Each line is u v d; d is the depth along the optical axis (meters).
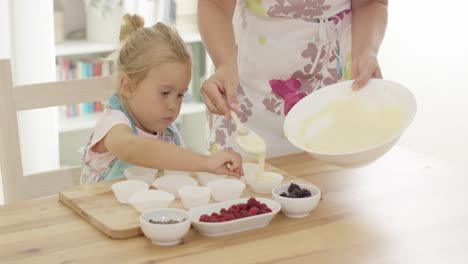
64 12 3.35
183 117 3.74
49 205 1.49
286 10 1.78
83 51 3.20
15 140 1.69
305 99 1.60
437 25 2.80
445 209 1.44
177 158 1.53
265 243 1.29
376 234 1.33
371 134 1.52
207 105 1.63
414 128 2.96
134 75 1.70
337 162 1.41
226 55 1.69
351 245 1.28
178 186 1.50
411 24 2.88
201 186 1.53
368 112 1.57
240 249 1.26
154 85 1.69
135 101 1.73
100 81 1.83
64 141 3.45
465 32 2.73
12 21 2.81
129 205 1.44
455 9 2.74
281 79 1.86
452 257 1.23
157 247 1.28
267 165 1.68
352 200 1.49
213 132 1.88
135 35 1.72
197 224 1.31
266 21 1.81
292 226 1.37
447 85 2.82
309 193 1.45
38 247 1.28
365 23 1.84
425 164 1.72
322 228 1.36
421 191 1.54
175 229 1.26
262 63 1.84
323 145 1.53
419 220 1.39
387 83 1.56
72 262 1.21
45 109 2.89
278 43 1.82
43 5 2.83
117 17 3.26
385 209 1.44
